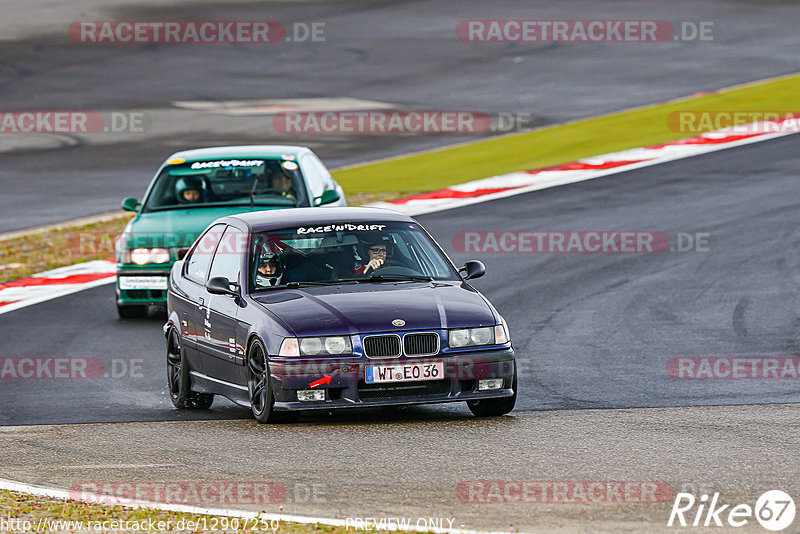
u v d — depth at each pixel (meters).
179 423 34.72
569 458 28.83
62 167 93.12
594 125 99.81
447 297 34.41
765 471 27.23
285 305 33.91
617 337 45.97
